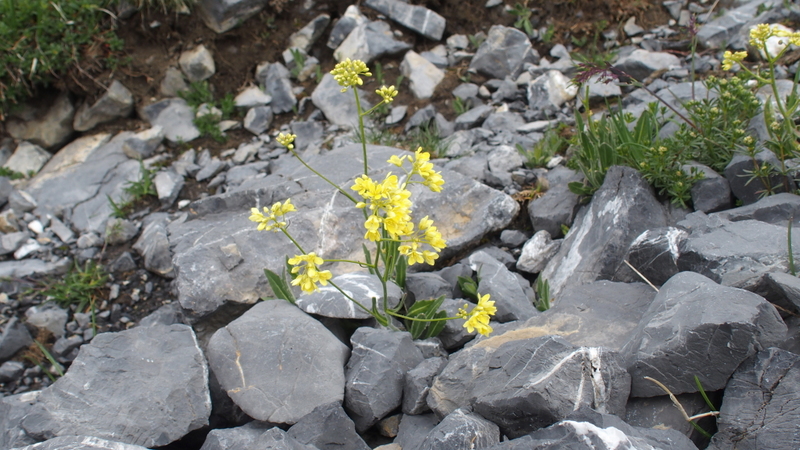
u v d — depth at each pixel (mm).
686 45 896
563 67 905
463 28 989
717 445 427
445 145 825
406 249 468
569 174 728
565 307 548
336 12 996
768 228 534
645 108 731
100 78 929
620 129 667
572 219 686
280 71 959
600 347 452
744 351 436
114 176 886
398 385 508
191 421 503
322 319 583
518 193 732
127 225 814
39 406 505
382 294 580
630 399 463
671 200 642
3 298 755
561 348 453
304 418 475
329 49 986
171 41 956
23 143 946
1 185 876
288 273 629
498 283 609
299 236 665
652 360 451
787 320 482
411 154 773
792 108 593
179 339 550
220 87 966
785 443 404
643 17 938
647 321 480
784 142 599
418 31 966
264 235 663
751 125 666
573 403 435
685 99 770
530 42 943
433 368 508
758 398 427
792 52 813
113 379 522
